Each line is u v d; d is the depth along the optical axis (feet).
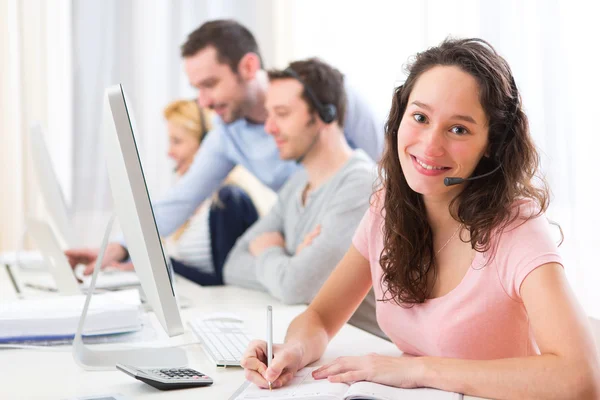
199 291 6.63
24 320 4.44
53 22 11.00
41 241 6.07
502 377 3.20
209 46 8.00
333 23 10.30
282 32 11.43
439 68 3.76
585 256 6.46
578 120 6.61
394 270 4.08
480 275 3.74
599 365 3.20
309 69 6.66
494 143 3.80
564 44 6.71
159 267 3.49
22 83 10.94
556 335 3.24
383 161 4.18
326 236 5.99
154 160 11.32
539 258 3.48
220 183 8.43
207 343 4.32
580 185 6.56
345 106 6.82
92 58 11.14
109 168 3.70
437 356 3.84
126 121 3.38
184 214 8.38
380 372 3.44
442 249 4.03
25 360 4.11
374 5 9.48
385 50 9.30
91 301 5.01
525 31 7.06
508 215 3.70
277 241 6.97
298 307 5.78
